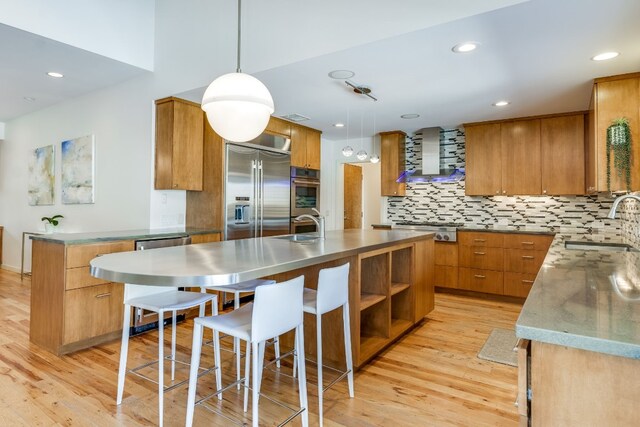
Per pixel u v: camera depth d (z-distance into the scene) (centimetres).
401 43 267
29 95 486
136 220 421
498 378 257
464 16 231
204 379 251
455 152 548
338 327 266
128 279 157
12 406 216
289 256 206
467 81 341
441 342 324
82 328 299
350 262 261
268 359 288
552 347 93
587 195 460
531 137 468
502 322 380
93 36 357
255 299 163
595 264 192
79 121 492
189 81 376
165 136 400
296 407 220
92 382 246
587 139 436
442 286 498
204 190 436
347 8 277
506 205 512
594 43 261
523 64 300
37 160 559
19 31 312
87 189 475
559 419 92
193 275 153
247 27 332
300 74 330
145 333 341
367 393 236
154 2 412
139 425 199
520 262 447
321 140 628
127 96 433
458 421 206
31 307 315
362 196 782
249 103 216
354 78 337
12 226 617
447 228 493
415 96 388
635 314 104
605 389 88
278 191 498
